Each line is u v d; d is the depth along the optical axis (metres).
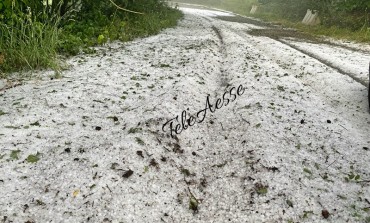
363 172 2.76
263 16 21.53
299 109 3.95
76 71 4.73
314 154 2.99
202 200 2.38
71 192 2.20
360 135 3.41
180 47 7.04
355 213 2.27
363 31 11.50
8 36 4.86
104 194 2.21
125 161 2.57
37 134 2.82
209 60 6.05
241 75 5.17
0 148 2.56
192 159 2.88
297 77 5.49
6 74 4.34
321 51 8.05
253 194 2.42
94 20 7.94
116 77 4.55
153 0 13.39
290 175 2.63
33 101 3.46
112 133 3.00
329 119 3.75
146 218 2.10
